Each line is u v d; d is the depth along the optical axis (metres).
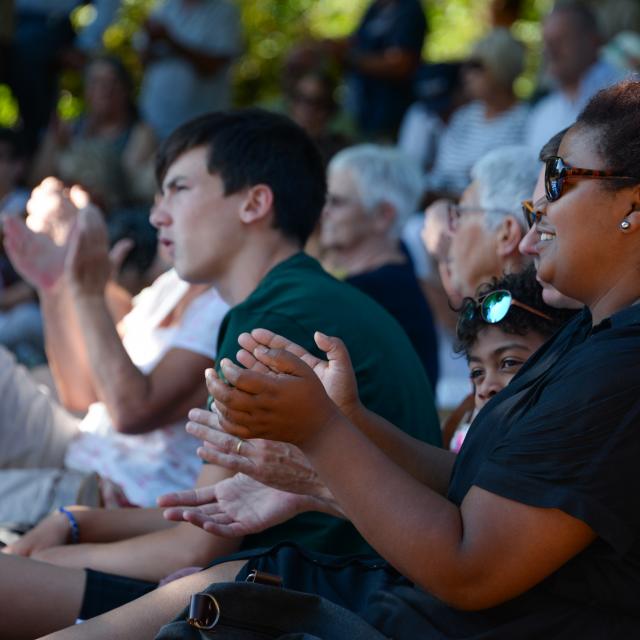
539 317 4.18
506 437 3.18
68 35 13.33
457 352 4.43
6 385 6.16
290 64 11.60
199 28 13.41
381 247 7.45
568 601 3.23
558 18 10.25
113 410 5.53
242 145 5.05
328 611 3.45
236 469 3.84
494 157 5.09
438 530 3.16
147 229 8.11
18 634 4.20
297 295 4.66
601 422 3.06
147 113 13.57
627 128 3.20
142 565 4.59
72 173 11.48
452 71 12.15
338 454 3.25
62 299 6.73
